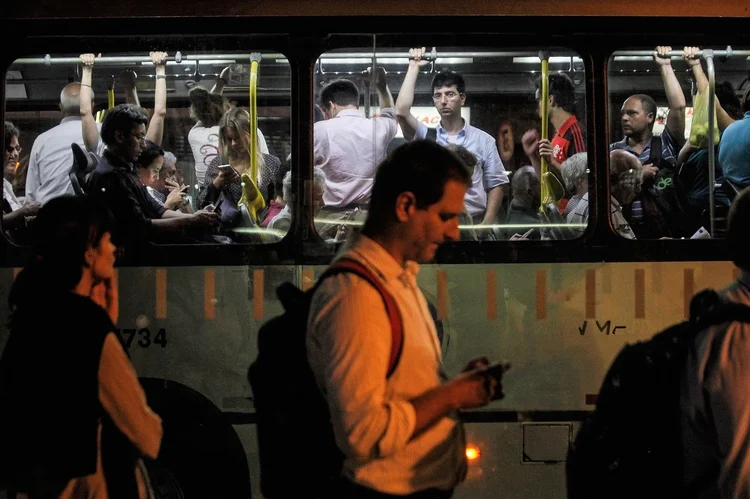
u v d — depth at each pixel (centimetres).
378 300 203
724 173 399
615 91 401
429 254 220
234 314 380
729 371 228
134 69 399
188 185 399
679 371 247
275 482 237
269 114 394
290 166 384
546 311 376
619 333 376
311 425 226
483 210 394
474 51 388
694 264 379
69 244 247
